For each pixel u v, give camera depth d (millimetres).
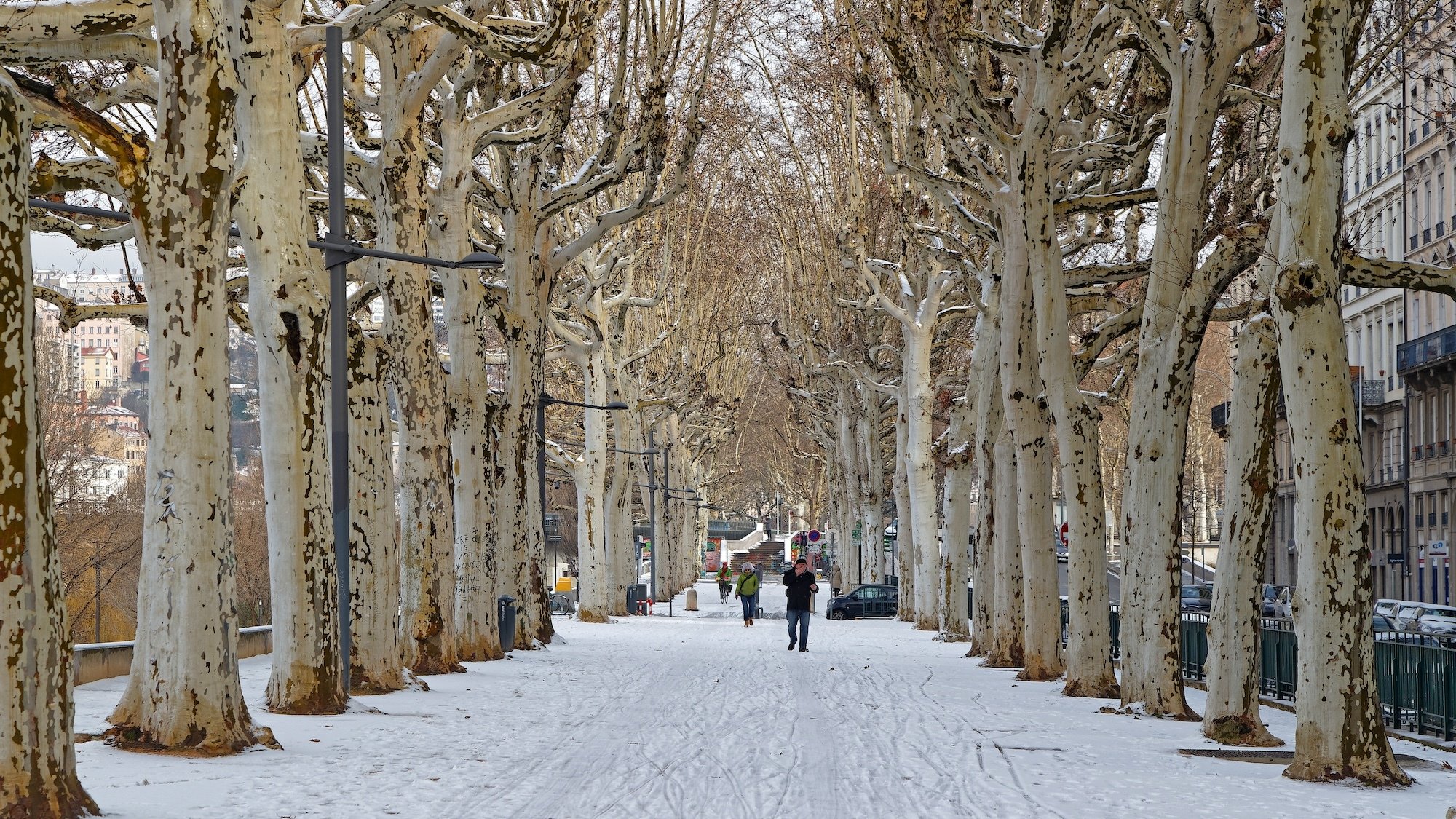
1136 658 22250
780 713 20922
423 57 26812
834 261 55344
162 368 15320
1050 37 24203
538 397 38188
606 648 39281
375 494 24312
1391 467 71750
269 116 18516
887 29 27406
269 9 18438
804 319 59562
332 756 15508
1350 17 15195
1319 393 14992
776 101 52844
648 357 69188
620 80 36594
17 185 10727
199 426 15391
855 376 58031
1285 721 21984
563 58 30438
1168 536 21938
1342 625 14914
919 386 51719
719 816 11820
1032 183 24922
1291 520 81125
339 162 22594
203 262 15305
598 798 12742
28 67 18812
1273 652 25875
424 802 12391
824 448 84875
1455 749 18453
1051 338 25281
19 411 10773
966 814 12148
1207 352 93812
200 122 15156
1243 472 18516
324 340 19188
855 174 48531
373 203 28297
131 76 24406
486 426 33062
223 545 15539
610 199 52219
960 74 25750
